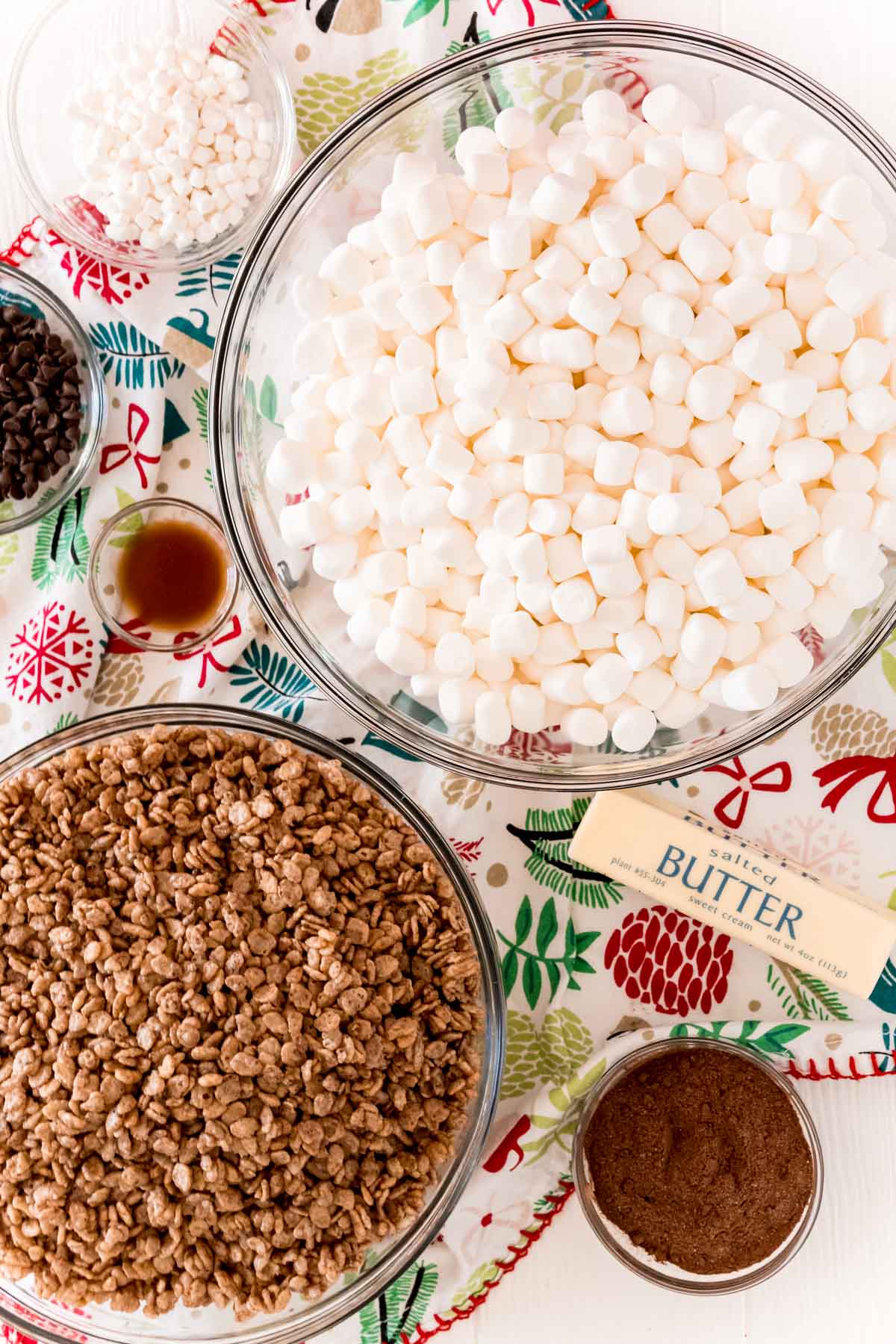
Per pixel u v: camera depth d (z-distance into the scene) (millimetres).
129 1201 721
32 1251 717
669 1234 810
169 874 746
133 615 843
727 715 762
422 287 709
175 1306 755
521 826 830
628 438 715
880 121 834
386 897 763
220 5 826
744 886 797
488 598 718
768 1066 816
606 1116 818
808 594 714
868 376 704
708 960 831
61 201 843
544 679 730
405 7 821
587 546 701
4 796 755
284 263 770
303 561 782
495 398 699
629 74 767
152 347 840
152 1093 719
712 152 708
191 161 825
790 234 695
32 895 742
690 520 692
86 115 832
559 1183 827
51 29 843
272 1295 727
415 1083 745
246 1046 726
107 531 840
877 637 752
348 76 832
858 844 827
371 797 777
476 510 706
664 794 831
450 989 757
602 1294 839
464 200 718
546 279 705
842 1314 842
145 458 840
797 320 717
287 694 837
